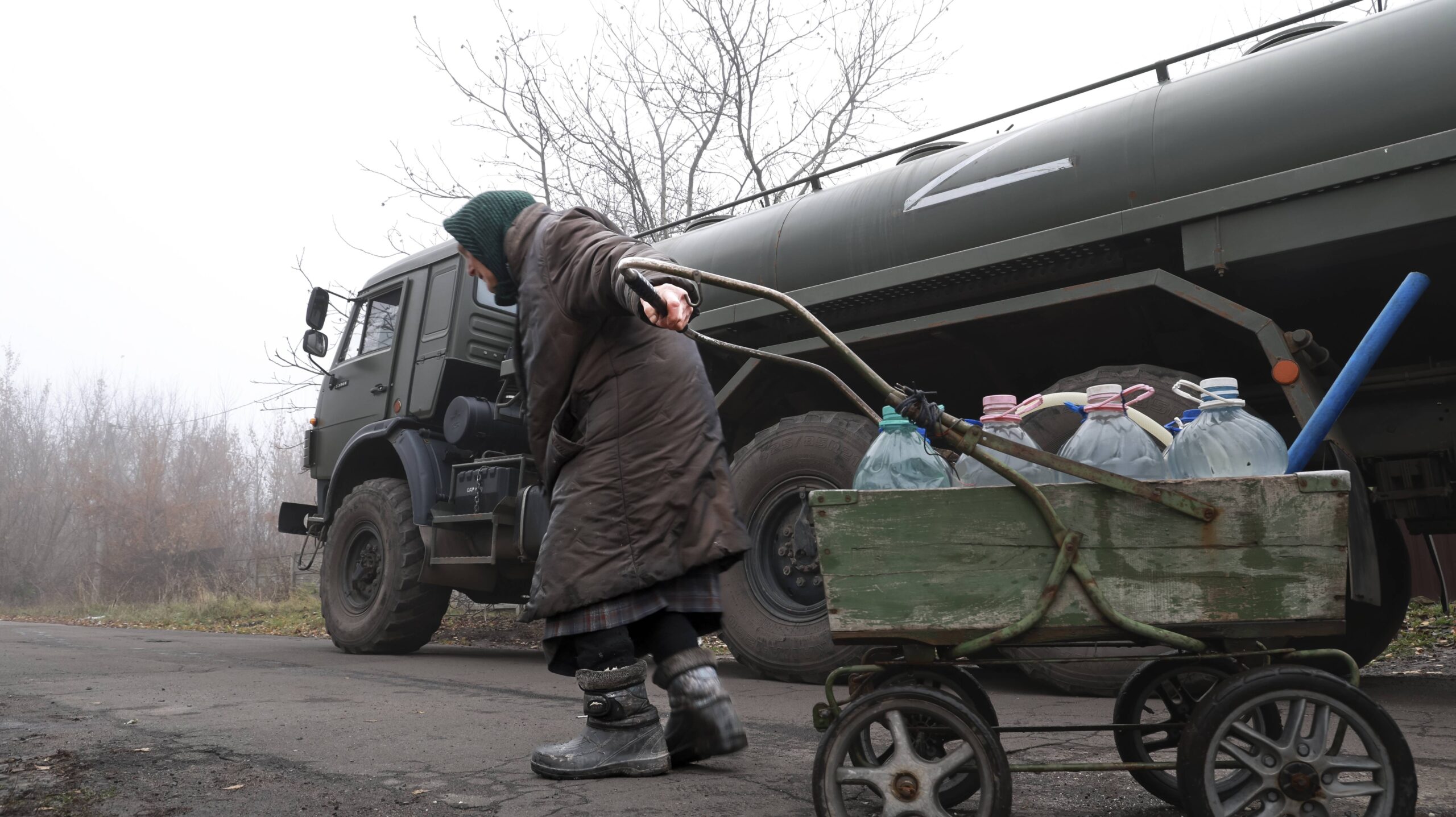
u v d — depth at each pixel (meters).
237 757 2.69
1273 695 1.58
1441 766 2.43
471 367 6.71
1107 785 2.25
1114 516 1.73
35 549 33.00
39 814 2.09
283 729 3.20
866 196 4.70
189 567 27.56
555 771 2.37
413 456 6.55
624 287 2.07
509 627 10.56
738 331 5.13
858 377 5.02
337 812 2.08
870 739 1.93
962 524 1.78
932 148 4.86
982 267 4.16
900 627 1.78
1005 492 1.77
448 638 9.64
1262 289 3.85
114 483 30.00
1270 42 3.97
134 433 36.66
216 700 3.96
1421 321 3.84
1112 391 1.89
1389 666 5.33
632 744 2.38
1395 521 4.38
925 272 4.30
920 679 1.99
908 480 1.91
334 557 7.02
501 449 6.46
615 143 14.41
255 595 19.39
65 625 13.19
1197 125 3.70
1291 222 3.41
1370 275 3.68
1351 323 3.95
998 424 1.94
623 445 2.27
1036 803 2.09
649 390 2.28
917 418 1.79
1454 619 6.58
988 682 4.49
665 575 2.20
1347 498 1.66
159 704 3.81
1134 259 3.96
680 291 1.93
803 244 4.84
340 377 7.63
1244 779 1.89
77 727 3.22
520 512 5.83
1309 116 3.44
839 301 4.64
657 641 2.29
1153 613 1.70
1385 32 3.41
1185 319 4.00
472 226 2.53
